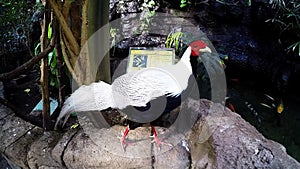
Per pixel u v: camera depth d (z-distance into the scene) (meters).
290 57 2.87
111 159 1.55
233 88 2.84
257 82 2.96
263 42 3.03
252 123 2.51
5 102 1.84
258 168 1.42
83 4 1.56
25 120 1.91
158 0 3.12
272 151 1.48
